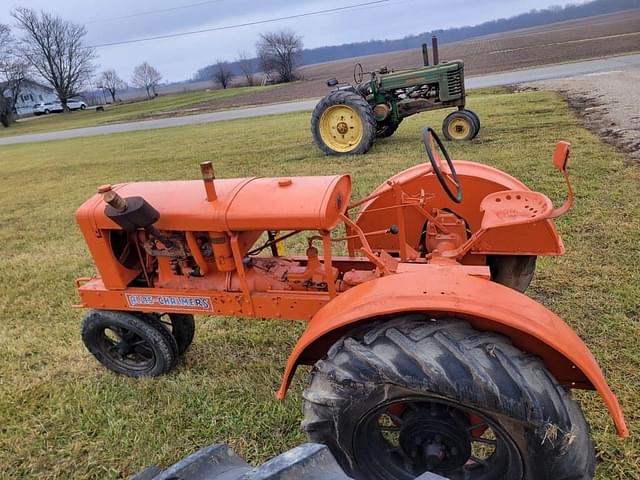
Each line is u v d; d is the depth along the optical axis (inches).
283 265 112.0
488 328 69.3
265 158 415.8
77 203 348.5
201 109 1295.5
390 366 64.7
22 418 115.8
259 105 1149.1
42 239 263.7
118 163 526.6
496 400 61.1
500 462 72.0
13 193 420.8
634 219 178.7
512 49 1711.4
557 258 157.2
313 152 415.2
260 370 123.6
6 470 100.9
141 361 128.6
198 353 133.6
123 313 119.7
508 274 117.3
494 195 104.9
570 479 63.9
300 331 139.8
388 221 121.0
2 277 208.1
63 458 102.6
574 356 63.9
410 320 70.0
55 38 2551.7
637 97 450.9
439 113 552.7
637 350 111.4
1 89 2144.4
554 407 61.5
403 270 87.8
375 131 371.6
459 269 80.7
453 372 62.4
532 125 382.6
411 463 77.7
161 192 108.0
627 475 83.4
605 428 91.6
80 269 209.5
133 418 111.3
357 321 73.5
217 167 397.4
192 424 107.6
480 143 339.9
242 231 101.4
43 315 167.8
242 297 104.7
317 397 70.5
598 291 136.9
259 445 100.6
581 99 488.1
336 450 73.2
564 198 206.2
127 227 98.6
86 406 116.9
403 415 76.4
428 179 119.1
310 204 92.4
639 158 251.4
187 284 111.5
